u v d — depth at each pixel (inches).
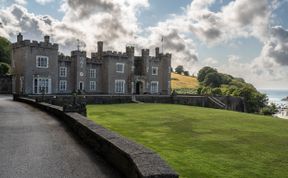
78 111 724.0
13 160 357.1
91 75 2549.2
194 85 5954.7
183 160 488.4
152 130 802.2
